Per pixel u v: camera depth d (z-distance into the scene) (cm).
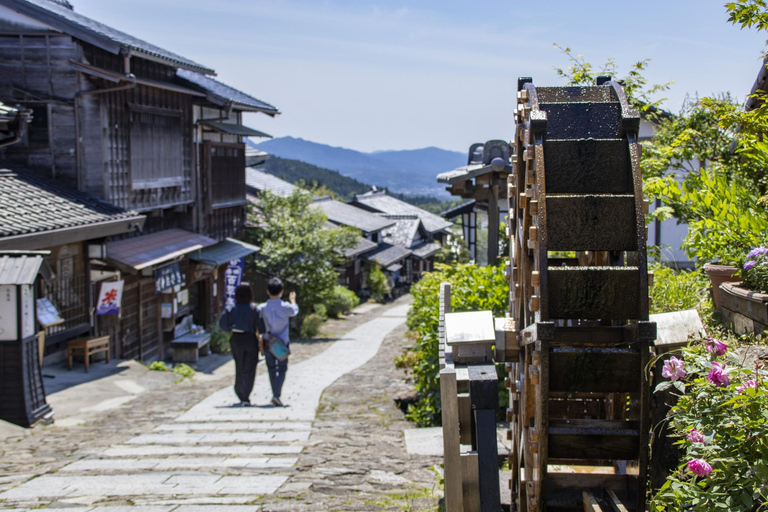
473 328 382
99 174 1461
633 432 344
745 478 253
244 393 952
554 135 416
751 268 457
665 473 376
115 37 1518
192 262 1962
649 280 357
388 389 1075
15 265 833
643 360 346
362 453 639
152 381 1234
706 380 291
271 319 936
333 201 4822
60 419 882
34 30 1405
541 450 347
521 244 424
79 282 1330
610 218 374
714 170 718
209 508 457
